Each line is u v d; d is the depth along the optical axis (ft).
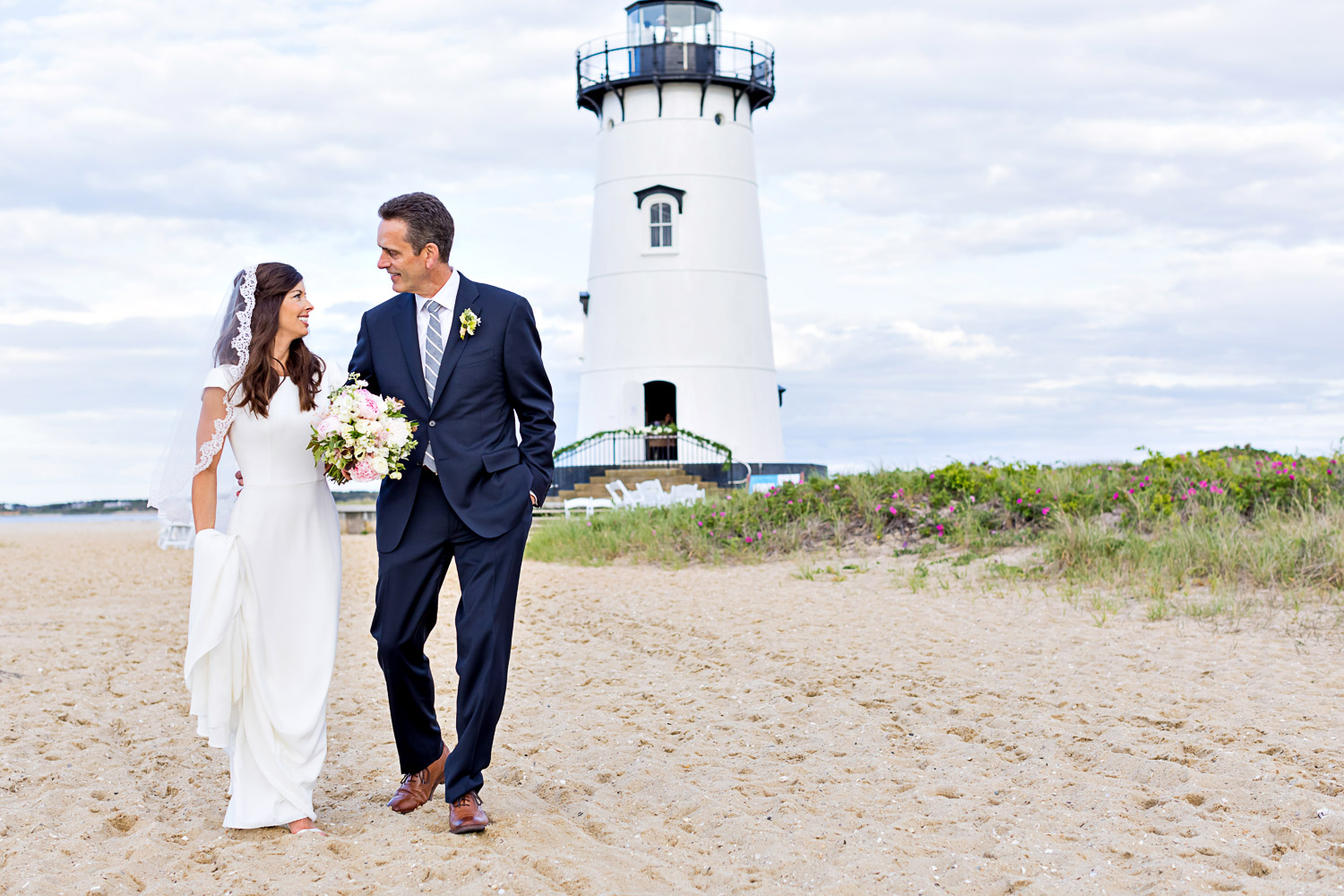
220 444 13.29
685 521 49.96
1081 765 15.51
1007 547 38.78
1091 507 39.96
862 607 31.09
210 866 11.84
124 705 20.85
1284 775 14.14
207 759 17.02
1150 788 14.21
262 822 12.92
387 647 13.76
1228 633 24.35
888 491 46.09
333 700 21.84
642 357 87.61
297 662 13.51
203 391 13.43
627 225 88.63
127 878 11.16
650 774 15.62
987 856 11.81
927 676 21.63
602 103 91.66
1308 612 25.99
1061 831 12.55
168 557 67.97
